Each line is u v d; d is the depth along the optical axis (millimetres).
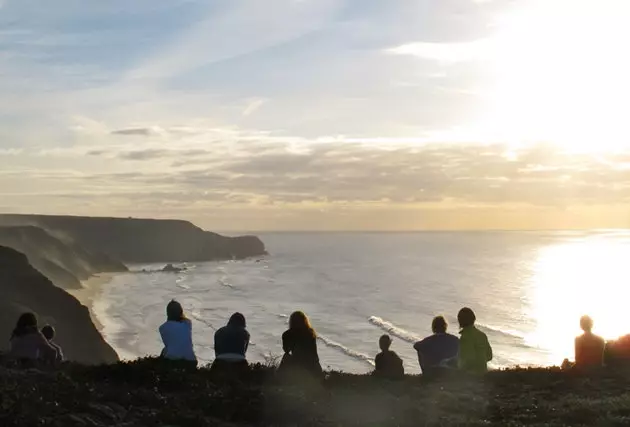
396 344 63594
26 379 10305
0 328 47625
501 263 188500
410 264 186000
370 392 11602
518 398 11633
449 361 13258
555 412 10297
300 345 11992
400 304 96000
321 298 105062
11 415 8180
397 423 9281
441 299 101438
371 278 139875
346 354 58125
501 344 63000
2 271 53875
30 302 52406
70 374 11469
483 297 104000
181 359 12648
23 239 109812
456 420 9633
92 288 116438
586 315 14727
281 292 115125
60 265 110688
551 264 184500
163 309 90750
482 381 13023
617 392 12211
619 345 14742
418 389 12047
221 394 10383
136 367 11820
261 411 9570
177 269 169125
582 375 13820
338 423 9195
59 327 52062
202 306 95188
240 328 12875
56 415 8625
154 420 8844
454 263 188875
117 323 76750
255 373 12219
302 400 10164
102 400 9680
